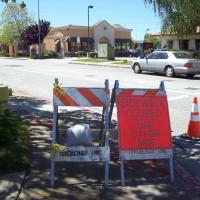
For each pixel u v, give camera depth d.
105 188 3.17
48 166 3.58
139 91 3.42
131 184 3.27
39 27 35.81
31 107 6.54
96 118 5.66
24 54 38.97
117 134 3.67
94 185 3.22
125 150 3.30
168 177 3.44
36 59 29.66
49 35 44.53
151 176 3.46
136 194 3.08
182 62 12.47
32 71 14.96
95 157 3.26
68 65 19.69
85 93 3.39
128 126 3.34
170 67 12.77
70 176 3.38
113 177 3.40
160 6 15.95
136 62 14.10
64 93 3.37
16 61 24.91
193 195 3.10
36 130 4.82
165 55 13.05
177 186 3.26
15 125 4.61
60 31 42.72
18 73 14.00
